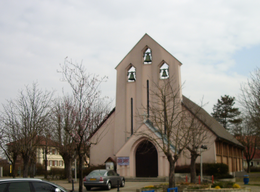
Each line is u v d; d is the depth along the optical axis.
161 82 37.50
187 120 30.58
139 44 39.25
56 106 29.59
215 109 81.81
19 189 11.02
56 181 34.94
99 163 38.91
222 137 37.19
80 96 19.42
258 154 85.88
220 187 21.88
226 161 41.25
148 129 33.81
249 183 33.28
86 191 24.02
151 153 34.66
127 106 38.47
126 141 35.09
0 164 53.72
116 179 25.75
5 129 25.09
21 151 23.09
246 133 61.88
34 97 24.55
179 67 37.28
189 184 23.81
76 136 19.41
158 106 35.91
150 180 32.22
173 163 20.44
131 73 39.31
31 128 23.61
